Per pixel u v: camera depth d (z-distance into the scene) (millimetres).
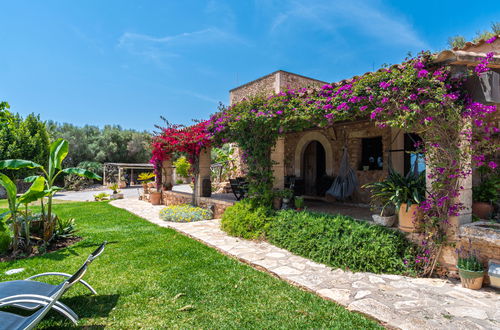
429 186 3982
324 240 4574
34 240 5664
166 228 7125
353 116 4652
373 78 3947
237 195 9336
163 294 3395
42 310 2209
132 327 2689
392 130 7488
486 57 3434
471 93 3529
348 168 7957
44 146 22703
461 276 3518
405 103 3648
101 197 16375
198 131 8906
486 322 2646
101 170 32562
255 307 3068
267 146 6508
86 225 7691
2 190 20641
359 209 7449
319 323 2723
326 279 3781
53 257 4898
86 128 37625
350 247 4242
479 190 4445
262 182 6492
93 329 2654
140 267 4305
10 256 4988
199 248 5309
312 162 10328
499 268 3336
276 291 3463
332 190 8141
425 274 3895
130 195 20188
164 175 12617
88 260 2717
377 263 4051
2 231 5059
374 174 7996
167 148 10727
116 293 3420
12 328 2092
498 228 3578
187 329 2654
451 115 3457
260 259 4621
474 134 3600
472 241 3615
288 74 11914
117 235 6410
